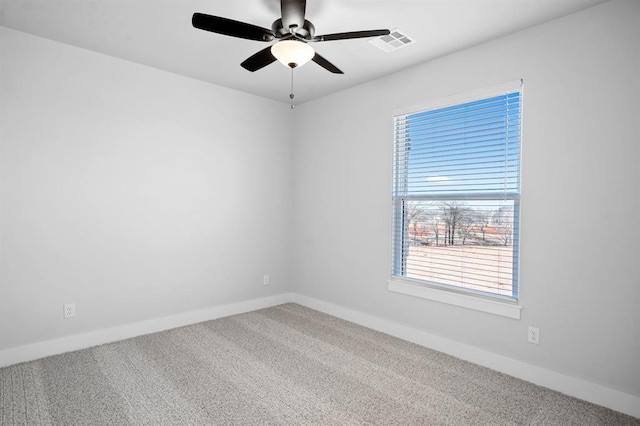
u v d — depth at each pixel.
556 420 2.01
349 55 2.89
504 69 2.56
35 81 2.65
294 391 2.29
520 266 2.49
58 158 2.76
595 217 2.18
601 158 2.15
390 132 3.31
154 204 3.27
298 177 4.31
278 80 3.51
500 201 2.64
